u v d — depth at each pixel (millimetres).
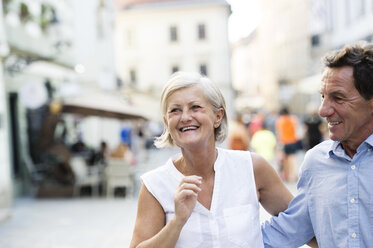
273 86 40438
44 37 10891
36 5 10656
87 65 16844
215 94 1691
